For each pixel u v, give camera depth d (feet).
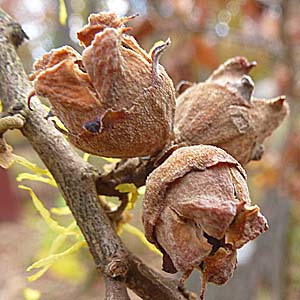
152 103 0.19
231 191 0.18
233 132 0.22
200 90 0.23
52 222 0.24
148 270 0.21
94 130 0.19
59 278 0.81
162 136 0.20
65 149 0.22
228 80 0.23
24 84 0.23
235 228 0.18
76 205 0.21
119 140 0.19
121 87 0.19
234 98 0.23
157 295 0.21
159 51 0.19
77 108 0.19
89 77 0.19
